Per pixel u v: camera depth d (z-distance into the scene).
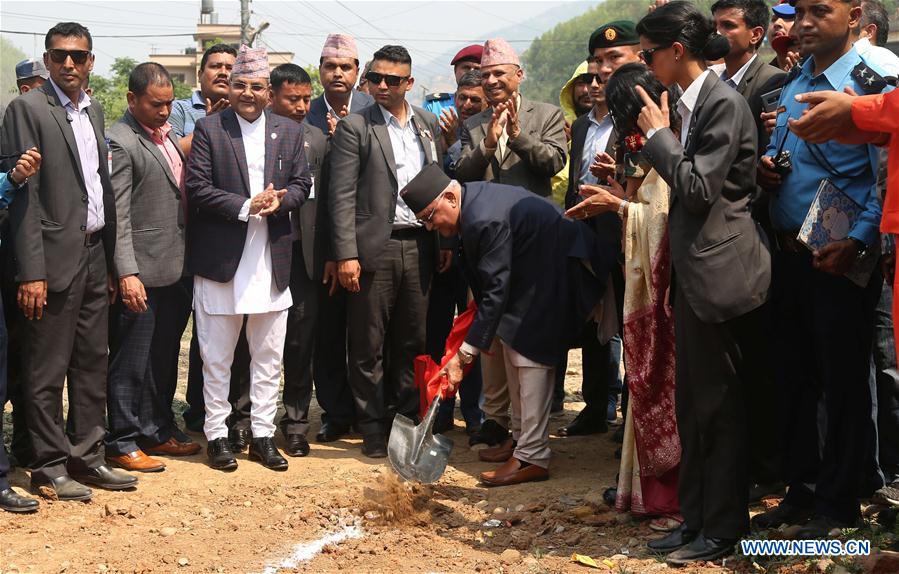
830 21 4.39
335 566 4.64
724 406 4.43
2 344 5.17
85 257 5.50
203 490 5.75
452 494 5.73
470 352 5.52
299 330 6.55
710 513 4.50
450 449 5.43
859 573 4.14
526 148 6.38
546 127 6.66
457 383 5.59
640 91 4.54
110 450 6.06
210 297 6.14
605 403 6.90
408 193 5.68
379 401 6.61
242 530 5.11
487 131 6.46
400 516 5.32
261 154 6.20
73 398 5.64
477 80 7.58
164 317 6.32
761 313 4.53
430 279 6.64
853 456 4.49
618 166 5.41
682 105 4.54
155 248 6.10
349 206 6.44
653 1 6.00
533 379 5.79
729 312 4.31
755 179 4.44
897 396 5.21
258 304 6.11
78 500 5.42
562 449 6.59
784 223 4.64
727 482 4.46
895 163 3.94
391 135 6.57
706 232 4.35
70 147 5.39
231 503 5.54
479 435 6.68
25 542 4.85
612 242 6.08
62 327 5.41
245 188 6.10
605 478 5.93
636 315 4.95
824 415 4.82
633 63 4.93
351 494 5.68
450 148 7.05
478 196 5.68
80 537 4.95
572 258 5.74
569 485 5.80
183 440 6.61
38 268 5.24
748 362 4.54
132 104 6.16
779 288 4.77
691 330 4.45
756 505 5.22
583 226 5.83
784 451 4.94
